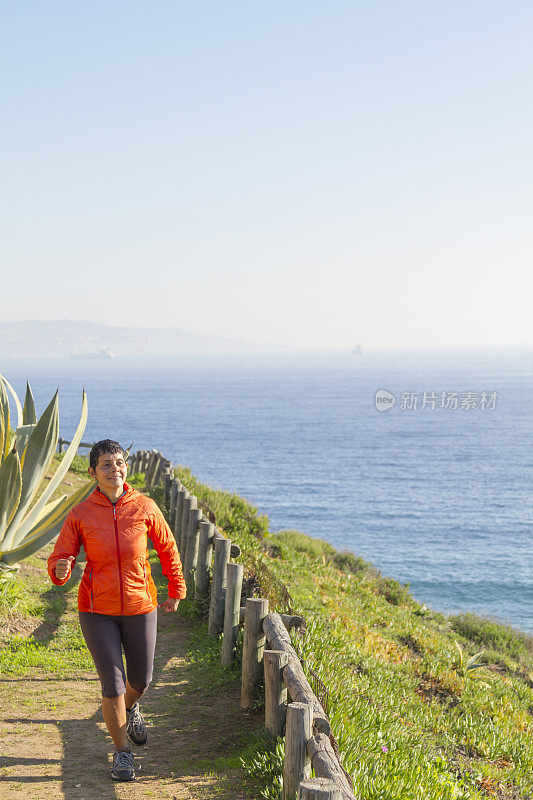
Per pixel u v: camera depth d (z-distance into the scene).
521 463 155.88
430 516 93.50
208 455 164.62
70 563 4.07
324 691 4.96
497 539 78.81
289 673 4.51
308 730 3.74
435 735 8.58
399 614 15.91
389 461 158.38
